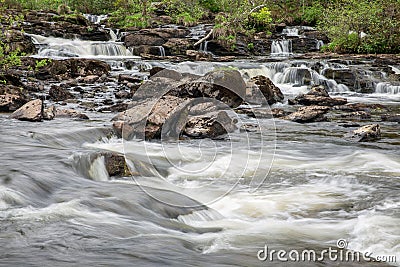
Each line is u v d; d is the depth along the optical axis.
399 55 28.50
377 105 16.50
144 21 35.75
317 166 8.42
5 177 5.86
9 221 4.61
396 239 5.05
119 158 7.20
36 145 8.17
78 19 32.97
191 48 30.61
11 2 35.38
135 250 4.10
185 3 39.72
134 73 21.55
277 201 6.46
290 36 34.97
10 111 12.90
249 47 32.22
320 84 22.20
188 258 4.07
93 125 10.84
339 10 34.44
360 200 6.55
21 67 19.69
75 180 6.25
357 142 10.70
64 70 20.44
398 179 7.61
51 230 4.42
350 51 31.66
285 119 13.62
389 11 31.22
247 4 35.84
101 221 4.80
